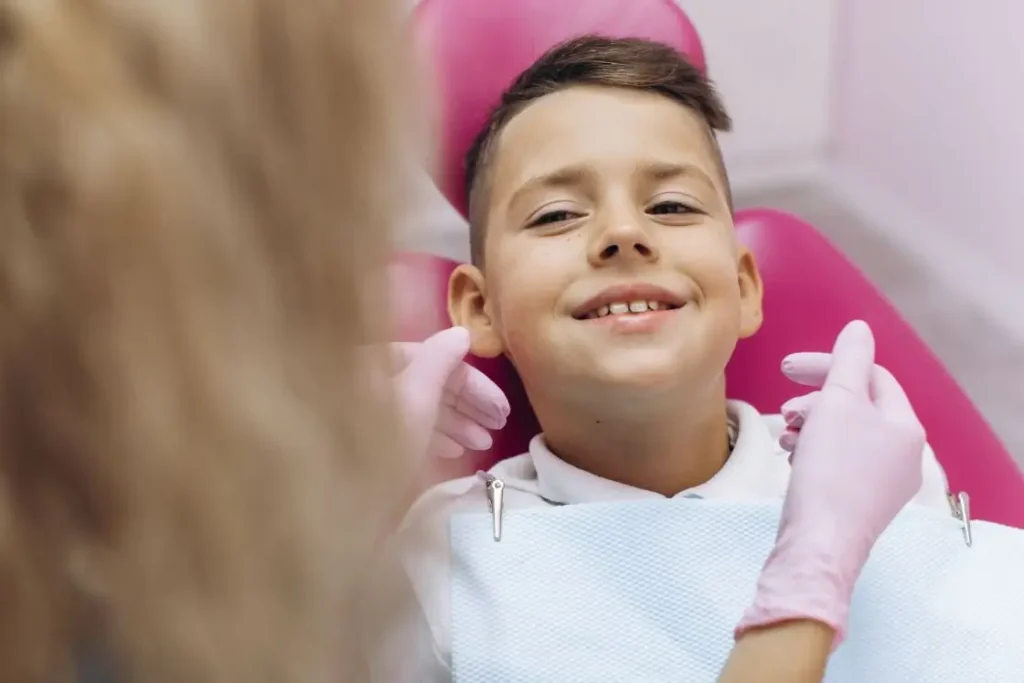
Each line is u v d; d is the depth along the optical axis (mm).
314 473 302
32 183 260
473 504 798
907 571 735
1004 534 769
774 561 668
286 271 300
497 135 873
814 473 700
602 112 832
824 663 626
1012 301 1138
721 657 696
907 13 1160
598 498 807
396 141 316
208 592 294
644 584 723
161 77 270
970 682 699
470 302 902
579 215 812
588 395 791
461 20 916
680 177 820
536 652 695
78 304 267
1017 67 1084
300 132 292
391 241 328
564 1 937
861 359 796
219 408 280
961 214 1167
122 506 284
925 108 1171
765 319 968
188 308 273
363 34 296
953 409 919
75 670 324
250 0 280
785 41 1200
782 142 1242
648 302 785
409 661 428
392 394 351
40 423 278
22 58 261
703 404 812
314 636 319
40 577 290
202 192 273
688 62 904
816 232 1004
